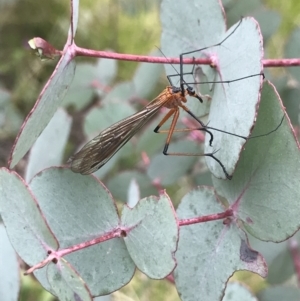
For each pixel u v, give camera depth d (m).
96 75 0.34
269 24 0.27
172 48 0.22
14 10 0.46
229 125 0.19
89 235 0.20
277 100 0.19
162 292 0.34
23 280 0.29
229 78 0.20
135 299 0.34
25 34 0.47
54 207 0.20
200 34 0.21
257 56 0.19
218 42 0.21
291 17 0.39
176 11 0.22
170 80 0.22
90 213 0.20
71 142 0.41
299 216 0.19
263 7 0.28
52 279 0.18
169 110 0.23
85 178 0.19
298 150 0.19
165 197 0.18
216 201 0.20
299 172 0.19
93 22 0.45
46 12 0.47
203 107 0.22
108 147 0.20
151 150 0.28
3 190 0.18
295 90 0.27
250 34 0.19
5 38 0.46
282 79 0.27
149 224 0.19
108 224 0.19
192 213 0.20
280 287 0.25
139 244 0.19
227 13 0.27
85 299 0.18
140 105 0.33
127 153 0.29
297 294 0.25
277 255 0.27
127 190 0.28
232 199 0.20
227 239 0.20
